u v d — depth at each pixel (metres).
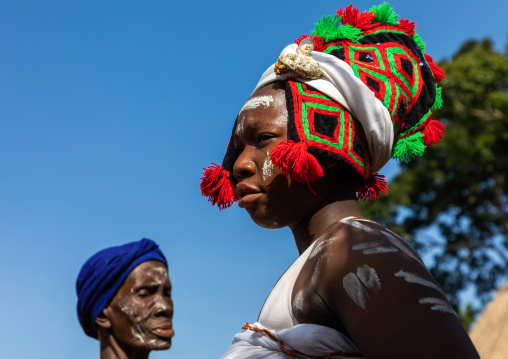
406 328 1.58
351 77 2.04
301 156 1.91
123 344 3.66
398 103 2.16
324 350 1.75
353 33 2.28
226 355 1.93
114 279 3.69
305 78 2.08
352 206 2.09
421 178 21.39
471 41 22.31
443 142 20.41
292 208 2.04
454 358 1.53
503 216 21.98
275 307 1.88
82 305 3.71
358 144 2.06
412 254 1.78
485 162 20.92
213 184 2.39
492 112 19.98
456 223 22.78
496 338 13.80
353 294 1.69
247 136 2.11
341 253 1.77
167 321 3.70
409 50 2.32
